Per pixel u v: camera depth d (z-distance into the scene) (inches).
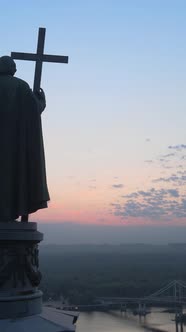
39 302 461.1
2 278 442.0
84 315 5447.8
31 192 472.1
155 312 5787.4
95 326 4539.9
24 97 478.9
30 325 426.6
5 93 474.6
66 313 492.7
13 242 448.8
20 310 438.3
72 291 6565.0
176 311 5007.4
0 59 500.1
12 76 493.4
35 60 522.9
